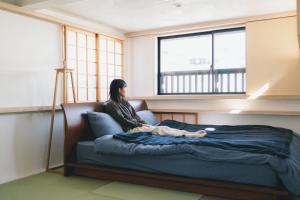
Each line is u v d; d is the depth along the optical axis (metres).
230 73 4.44
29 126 3.34
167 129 3.47
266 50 4.00
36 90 3.43
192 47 4.74
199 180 2.59
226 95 4.26
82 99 4.10
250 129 3.59
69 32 3.86
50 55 3.60
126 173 2.94
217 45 4.52
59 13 3.70
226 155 2.47
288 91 3.88
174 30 4.62
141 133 3.32
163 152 2.73
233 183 2.45
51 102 3.61
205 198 2.52
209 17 4.10
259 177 2.35
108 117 3.55
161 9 3.68
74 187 2.87
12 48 3.15
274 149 2.45
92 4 3.45
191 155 2.63
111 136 3.19
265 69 4.01
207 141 2.75
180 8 3.64
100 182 3.03
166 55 4.97
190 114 4.55
